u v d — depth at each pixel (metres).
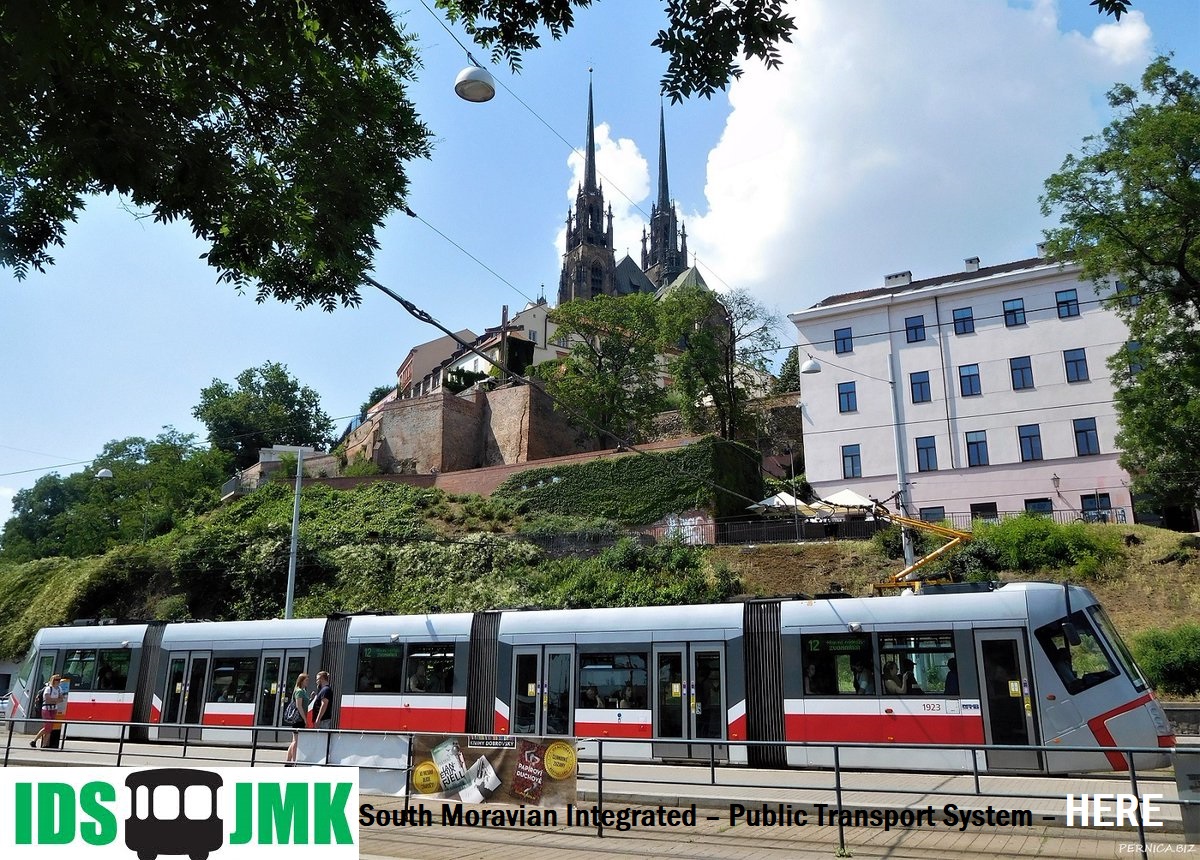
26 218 11.60
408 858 9.88
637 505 46.56
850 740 16.34
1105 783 13.48
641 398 62.44
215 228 11.55
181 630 24.27
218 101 11.02
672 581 37.16
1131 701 15.05
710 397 54.28
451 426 62.25
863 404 48.75
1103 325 44.19
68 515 81.19
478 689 19.84
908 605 16.66
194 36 9.72
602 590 37.38
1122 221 28.48
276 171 11.91
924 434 47.06
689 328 53.06
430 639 20.72
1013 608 15.86
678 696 17.89
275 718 21.98
